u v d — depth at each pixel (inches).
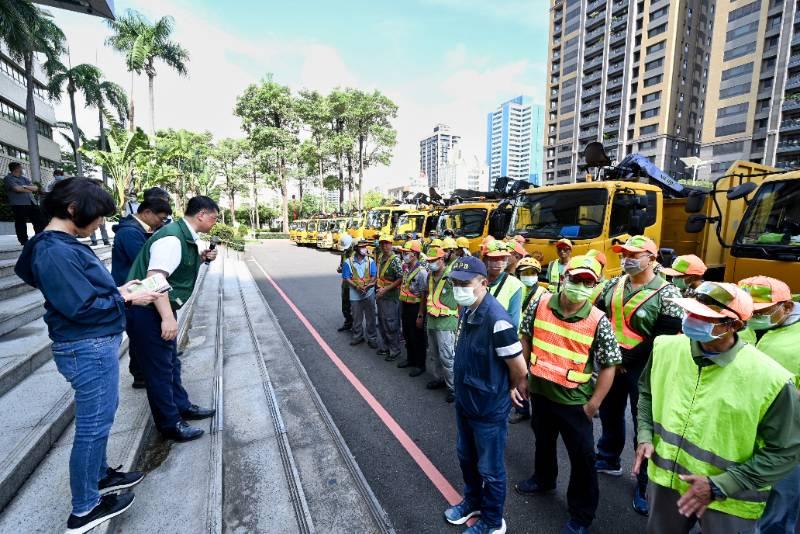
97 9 286.7
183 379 178.5
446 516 106.6
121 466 104.3
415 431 153.5
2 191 593.0
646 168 278.7
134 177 963.3
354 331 257.1
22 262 78.8
